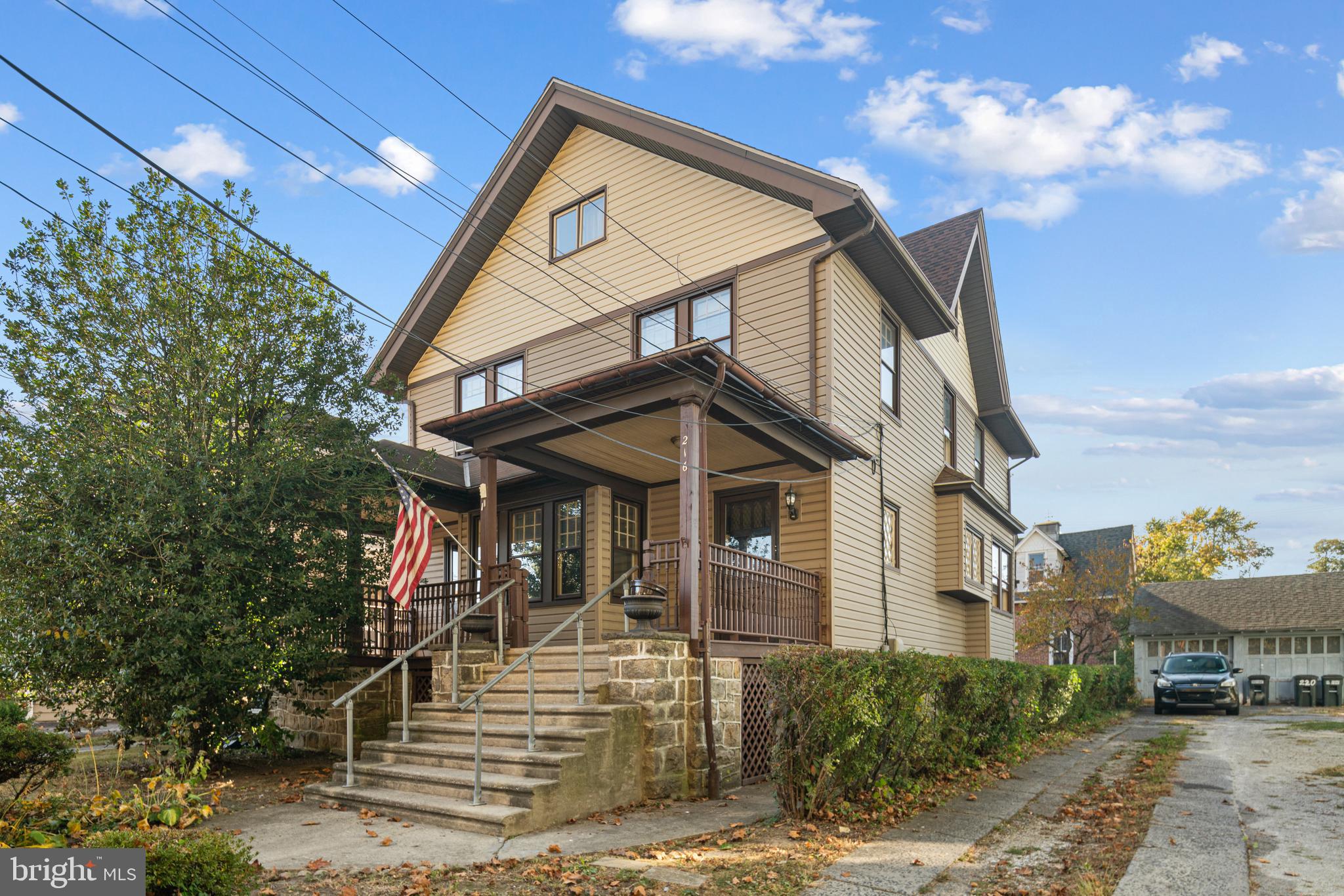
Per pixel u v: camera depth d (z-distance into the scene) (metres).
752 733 11.05
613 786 8.53
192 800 7.06
